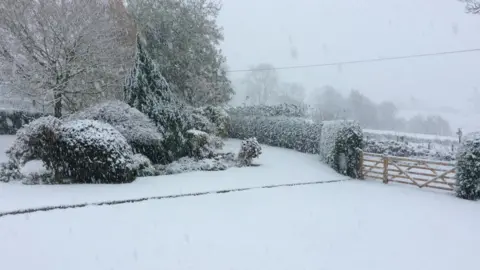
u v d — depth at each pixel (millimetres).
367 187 9852
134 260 4309
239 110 22016
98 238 4953
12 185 7359
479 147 8680
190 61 18281
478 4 11258
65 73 11836
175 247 4754
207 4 19578
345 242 5219
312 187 9320
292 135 16844
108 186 7746
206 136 12883
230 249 4762
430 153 14281
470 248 5180
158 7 17609
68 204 6297
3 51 11414
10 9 11117
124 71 13344
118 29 13633
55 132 7656
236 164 11969
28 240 4766
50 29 11562
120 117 10195
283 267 4266
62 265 4105
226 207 6848
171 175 9617
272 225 5863
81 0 11750
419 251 4996
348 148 11516
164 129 11266
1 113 16844
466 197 8766
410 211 7258
